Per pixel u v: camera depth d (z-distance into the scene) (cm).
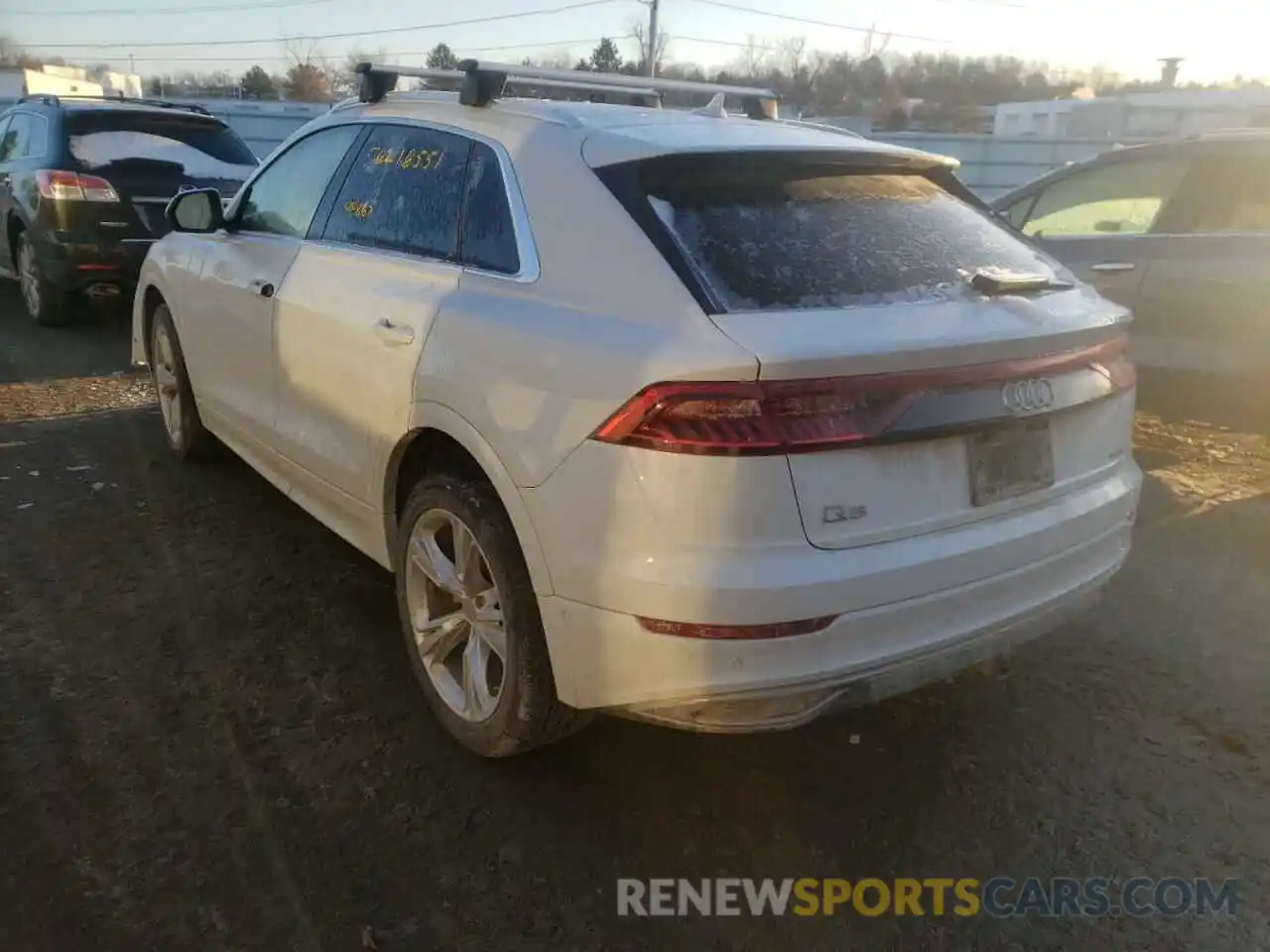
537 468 265
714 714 250
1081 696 359
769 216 290
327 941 244
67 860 264
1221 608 425
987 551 267
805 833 289
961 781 313
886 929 256
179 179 838
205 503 496
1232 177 596
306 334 379
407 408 319
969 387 261
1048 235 689
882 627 253
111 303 984
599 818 290
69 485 513
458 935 248
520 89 449
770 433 237
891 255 292
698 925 255
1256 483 575
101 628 376
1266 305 571
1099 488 306
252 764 305
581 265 282
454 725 311
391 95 400
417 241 346
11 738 311
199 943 241
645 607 245
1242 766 322
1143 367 634
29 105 892
